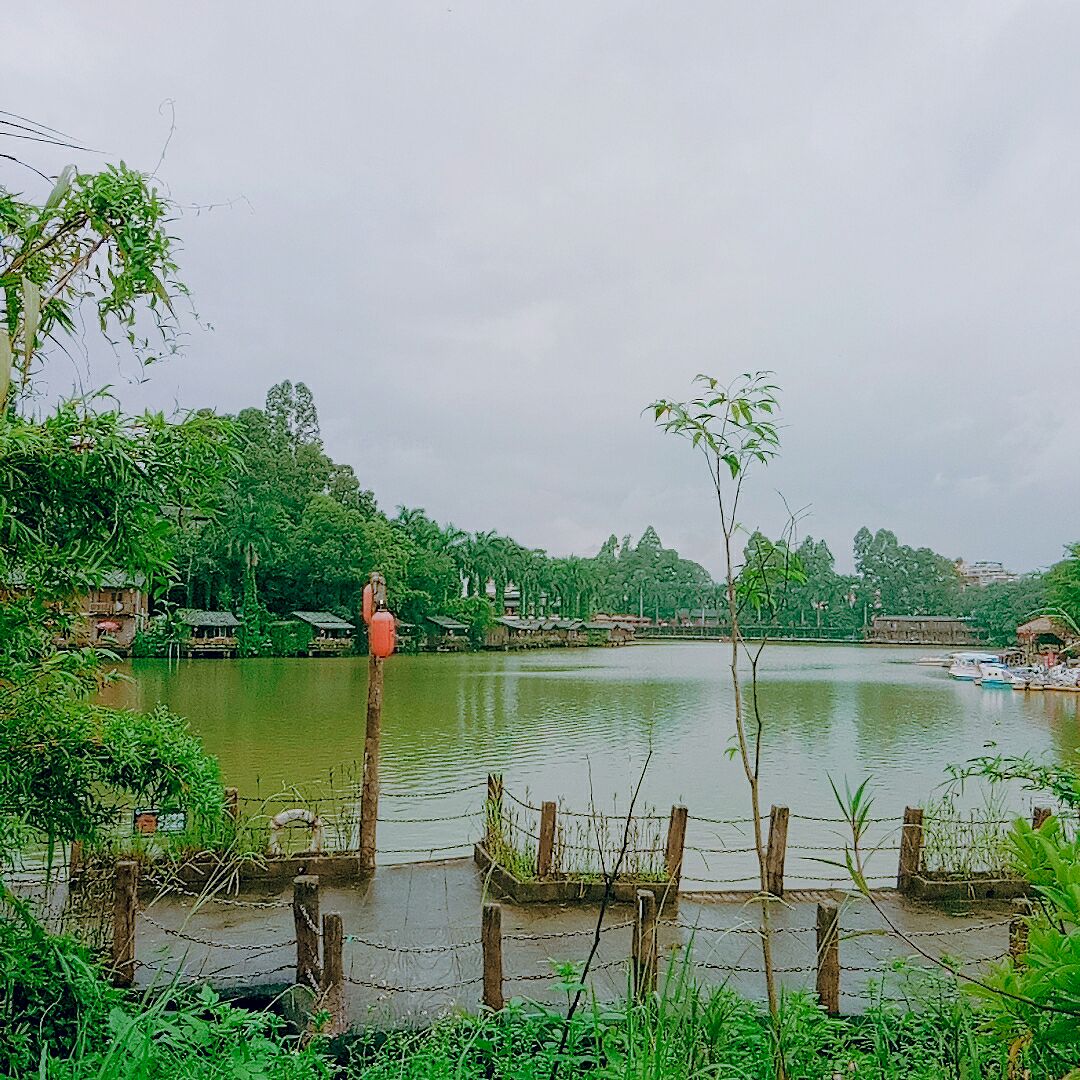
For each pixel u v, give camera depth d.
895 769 19.55
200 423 3.81
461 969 6.73
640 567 123.44
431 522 75.75
